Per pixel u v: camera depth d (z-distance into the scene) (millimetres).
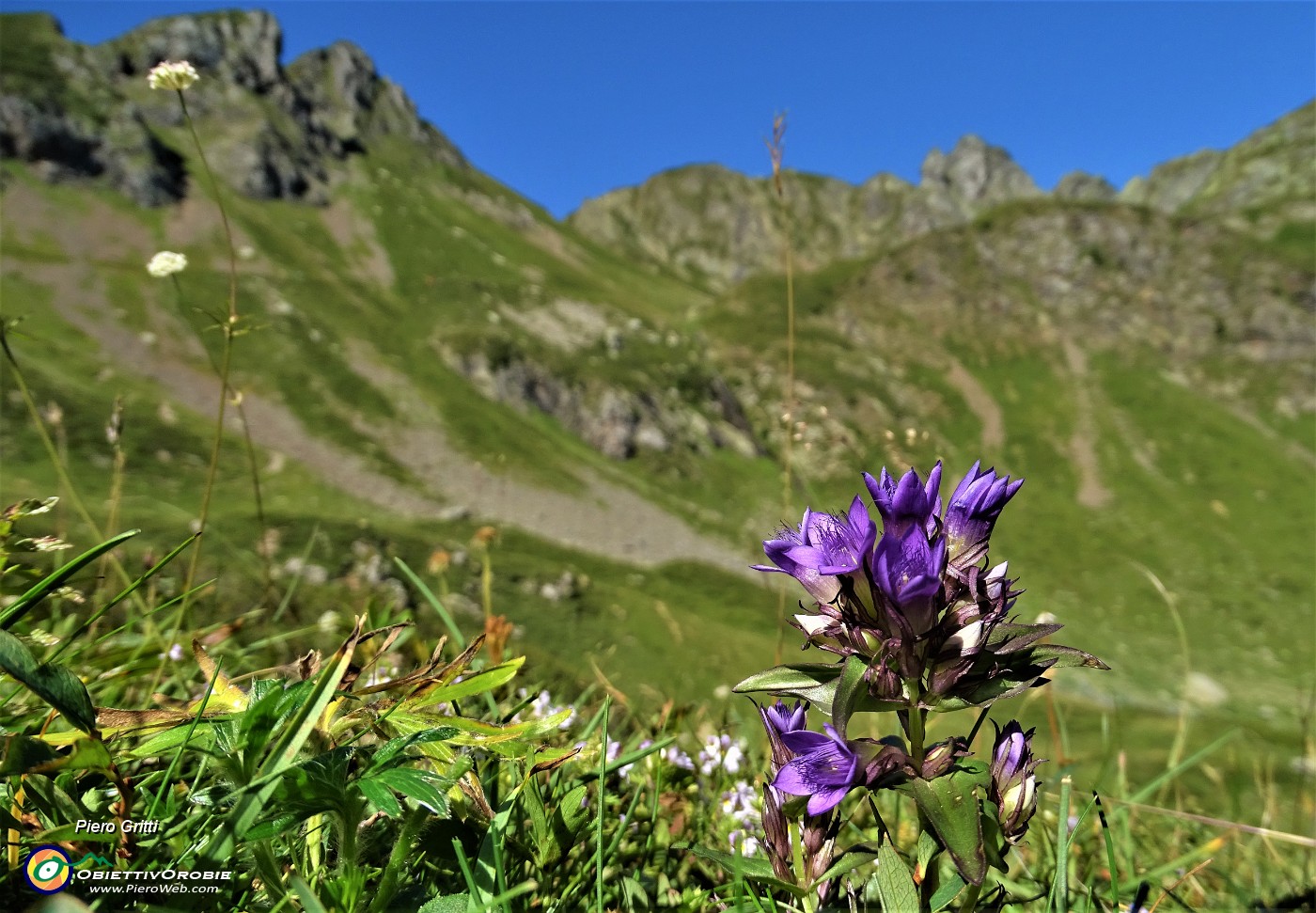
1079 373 195250
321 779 1646
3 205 146875
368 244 191500
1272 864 3988
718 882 2637
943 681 1825
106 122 169250
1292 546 132375
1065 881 1875
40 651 2379
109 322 128250
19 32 178000
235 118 199125
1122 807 3559
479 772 2361
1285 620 104250
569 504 125375
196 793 1749
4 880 1565
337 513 94750
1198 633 98250
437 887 1992
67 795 1847
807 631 1974
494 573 68812
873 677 1796
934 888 2029
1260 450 167250
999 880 2621
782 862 2146
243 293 147500
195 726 1768
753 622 81875
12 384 95062
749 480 150875
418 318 166750
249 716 1634
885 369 192750
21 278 130625
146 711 1868
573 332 178125
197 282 146375
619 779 3172
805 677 1971
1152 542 134375
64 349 116000
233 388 4691
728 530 130250
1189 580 118438
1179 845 4020
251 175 187875
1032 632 1875
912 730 1854
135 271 143125
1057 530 139125
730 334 197375
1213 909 2941
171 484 86000
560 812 2115
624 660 34562
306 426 121375
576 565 98500
